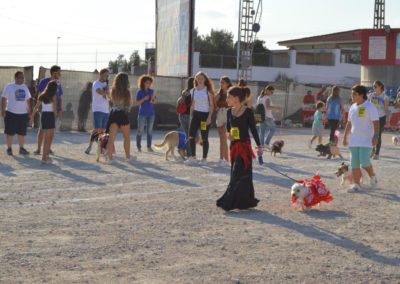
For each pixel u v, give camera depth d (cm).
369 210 1020
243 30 4434
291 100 3447
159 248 748
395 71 3912
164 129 2867
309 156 1820
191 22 3300
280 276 649
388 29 3875
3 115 1664
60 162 1539
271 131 1941
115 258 701
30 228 837
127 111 1548
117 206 1000
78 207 988
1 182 1222
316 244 786
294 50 6844
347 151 2006
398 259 725
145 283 617
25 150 1691
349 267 689
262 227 875
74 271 649
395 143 2280
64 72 2544
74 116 2570
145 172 1394
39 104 1538
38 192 1116
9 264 666
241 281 629
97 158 1573
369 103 1207
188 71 3319
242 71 4447
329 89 3472
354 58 7144
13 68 2580
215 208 1003
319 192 997
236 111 993
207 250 745
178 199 1073
